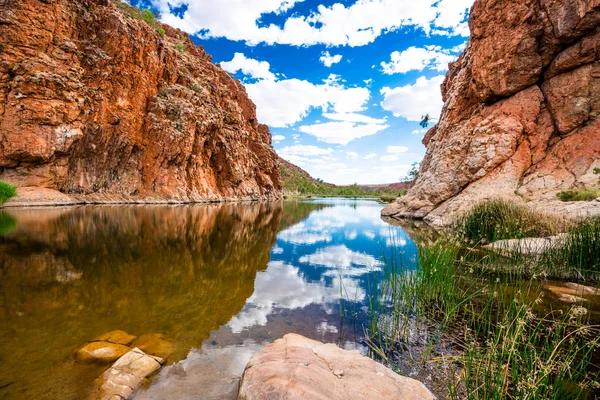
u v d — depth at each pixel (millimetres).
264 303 5254
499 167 17906
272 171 79438
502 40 19469
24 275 6137
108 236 10953
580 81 16500
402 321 4602
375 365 3100
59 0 27891
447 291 5277
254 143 72812
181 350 3574
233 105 60125
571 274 6969
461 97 23859
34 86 25000
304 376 2629
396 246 11219
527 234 9773
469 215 12000
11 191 22891
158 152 36344
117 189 33219
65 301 4887
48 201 25016
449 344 3912
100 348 3451
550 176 15664
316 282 6637
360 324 4500
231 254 9289
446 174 20797
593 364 3275
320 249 10586
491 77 20016
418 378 3189
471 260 8078
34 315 4328
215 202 43562
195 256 8648
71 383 2828
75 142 28062
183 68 47281
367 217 24156
